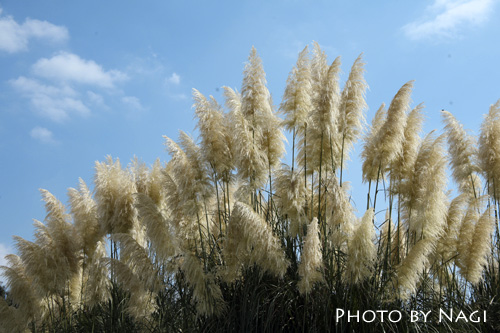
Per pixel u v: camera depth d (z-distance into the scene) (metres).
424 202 7.98
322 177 7.96
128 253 7.19
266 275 7.34
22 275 9.73
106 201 9.76
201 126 8.28
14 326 9.05
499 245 8.82
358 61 7.77
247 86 8.43
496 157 9.09
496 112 9.18
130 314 7.73
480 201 8.53
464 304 7.98
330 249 7.28
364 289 6.93
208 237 8.20
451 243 8.39
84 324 9.20
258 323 7.14
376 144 7.91
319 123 7.86
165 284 7.48
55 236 9.70
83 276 10.26
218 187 8.68
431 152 8.10
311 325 6.87
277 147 8.52
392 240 8.48
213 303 7.09
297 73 8.20
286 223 7.80
